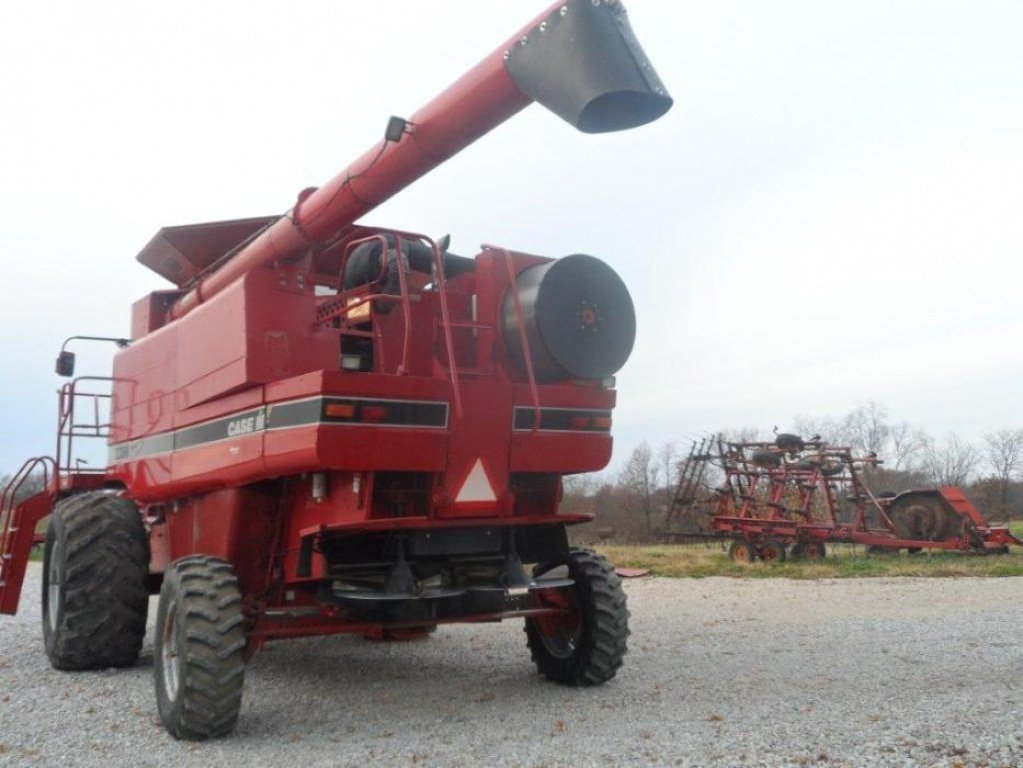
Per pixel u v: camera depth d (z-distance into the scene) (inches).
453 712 225.8
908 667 267.1
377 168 206.1
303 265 240.4
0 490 359.3
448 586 231.5
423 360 231.1
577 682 252.1
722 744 179.0
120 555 278.2
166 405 282.2
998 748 163.9
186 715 198.7
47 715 227.3
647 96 165.8
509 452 227.9
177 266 318.0
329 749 192.1
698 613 409.4
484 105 185.6
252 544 245.3
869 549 749.3
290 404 210.2
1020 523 1358.3
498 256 239.5
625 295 241.0
